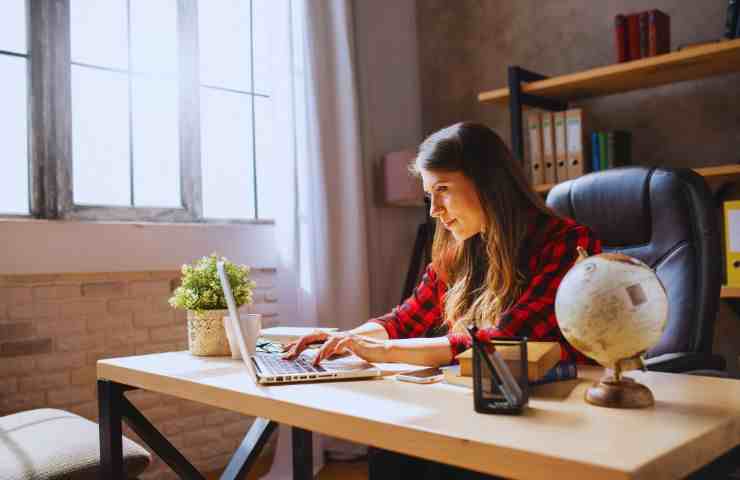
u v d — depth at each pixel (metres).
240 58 3.37
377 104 3.84
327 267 3.28
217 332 1.59
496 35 3.80
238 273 1.67
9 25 2.66
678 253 1.73
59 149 2.71
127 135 2.95
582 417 0.88
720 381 1.14
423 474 1.31
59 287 2.60
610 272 0.93
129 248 2.79
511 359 0.94
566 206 1.97
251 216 3.38
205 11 3.25
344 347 1.38
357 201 3.41
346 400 1.03
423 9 4.12
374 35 3.85
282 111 3.20
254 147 3.40
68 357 2.61
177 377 1.29
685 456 0.75
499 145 1.54
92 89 2.86
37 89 2.69
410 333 1.74
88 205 2.79
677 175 1.77
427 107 4.09
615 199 1.85
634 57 2.91
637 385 0.95
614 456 0.70
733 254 2.55
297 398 1.06
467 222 1.52
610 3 3.36
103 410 1.51
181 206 3.10
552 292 1.39
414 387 1.13
